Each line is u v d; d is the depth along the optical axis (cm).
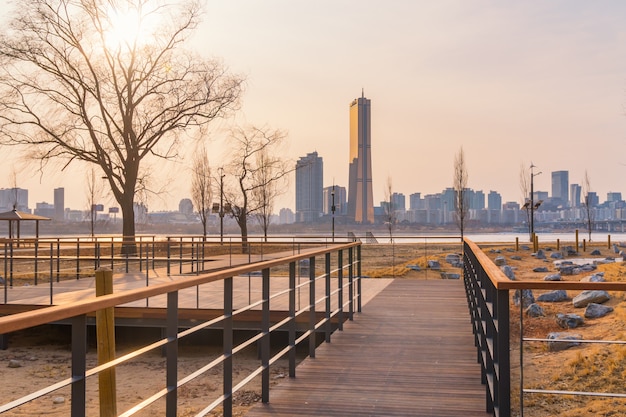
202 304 1338
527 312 1380
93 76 3472
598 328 1150
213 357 1238
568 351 1005
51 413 868
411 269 2545
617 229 18700
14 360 1163
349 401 602
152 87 3628
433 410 570
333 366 749
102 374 524
